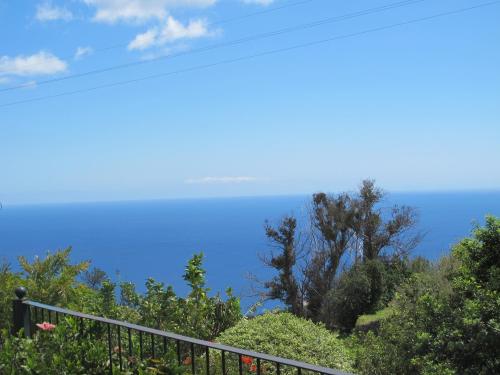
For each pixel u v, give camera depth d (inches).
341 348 282.2
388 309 532.1
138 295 346.0
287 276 745.6
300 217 765.3
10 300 312.2
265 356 117.6
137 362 161.2
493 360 231.0
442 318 255.9
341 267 754.8
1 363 165.2
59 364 161.6
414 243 765.9
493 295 244.5
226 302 340.2
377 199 785.6
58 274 357.7
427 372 235.6
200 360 251.4
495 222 276.7
